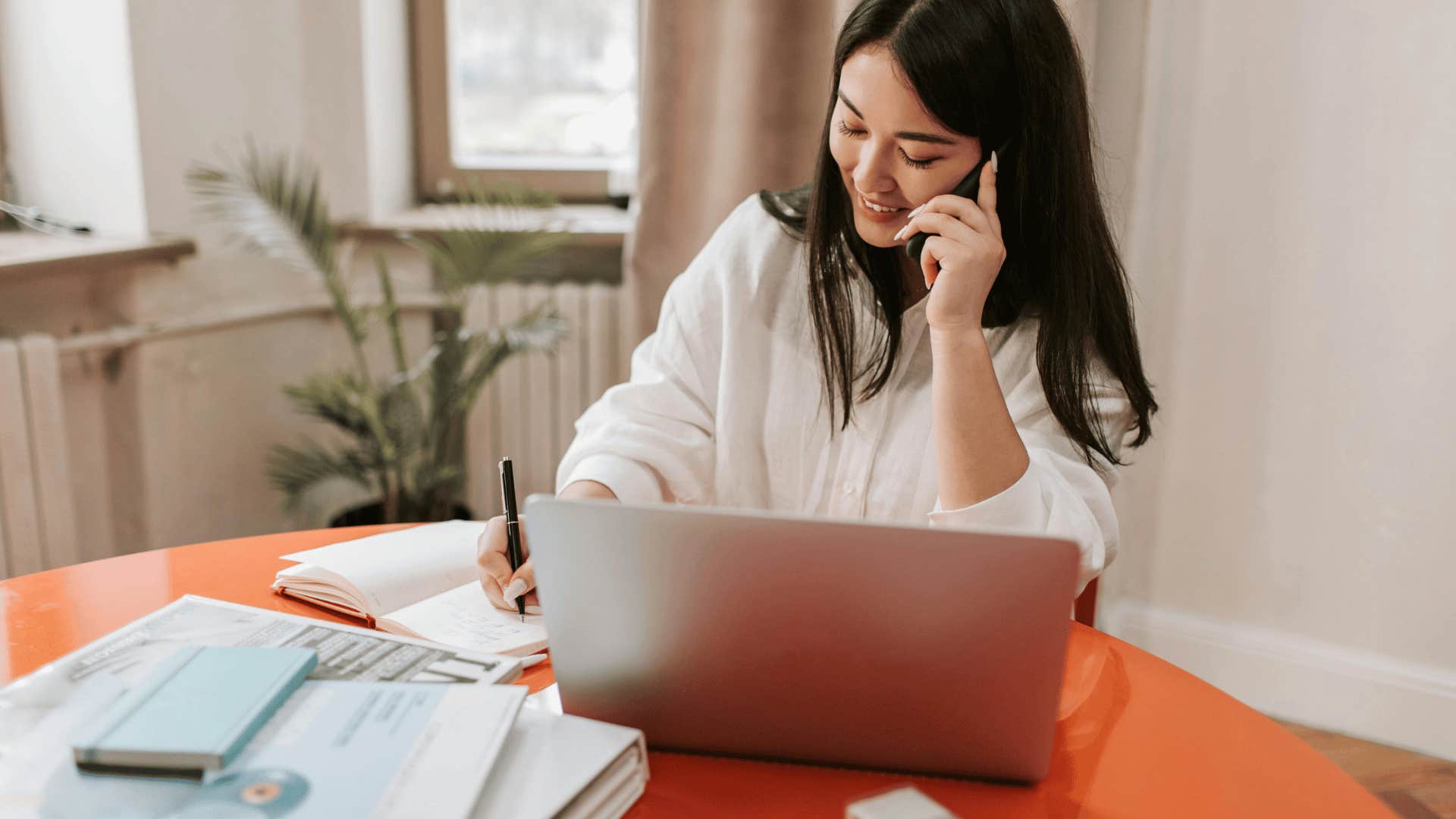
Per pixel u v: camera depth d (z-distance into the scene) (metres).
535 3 2.92
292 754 0.67
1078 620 1.28
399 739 0.68
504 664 0.83
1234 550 2.28
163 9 2.33
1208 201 2.18
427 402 2.80
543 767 0.69
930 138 1.02
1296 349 2.15
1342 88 2.03
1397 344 2.06
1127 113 2.18
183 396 2.48
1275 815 0.75
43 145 2.39
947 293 1.01
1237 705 0.91
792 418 1.31
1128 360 1.17
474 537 1.20
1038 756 0.74
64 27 2.32
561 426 2.77
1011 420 1.03
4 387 2.03
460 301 2.72
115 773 0.65
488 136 3.01
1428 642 2.12
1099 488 1.10
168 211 2.41
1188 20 2.13
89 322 2.29
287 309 2.69
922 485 1.25
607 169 2.99
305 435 2.84
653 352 1.40
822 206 1.18
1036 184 1.07
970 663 0.69
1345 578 2.18
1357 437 2.12
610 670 0.76
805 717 0.75
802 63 2.32
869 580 0.67
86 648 0.84
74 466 2.35
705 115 2.39
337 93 2.68
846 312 1.22
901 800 0.55
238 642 0.86
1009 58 1.01
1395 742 2.16
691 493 1.31
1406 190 2.00
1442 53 1.93
